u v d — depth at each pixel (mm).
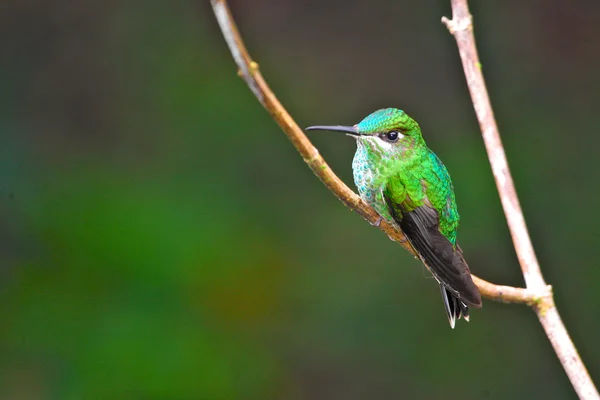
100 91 14039
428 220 6809
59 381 10266
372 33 15062
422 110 14375
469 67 5902
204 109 13375
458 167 12602
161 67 14000
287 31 15062
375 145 6914
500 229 11781
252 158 12875
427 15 15008
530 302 5523
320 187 12531
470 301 5785
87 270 11078
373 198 7039
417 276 11609
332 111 14461
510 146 13133
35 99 14102
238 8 15062
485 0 14469
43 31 14500
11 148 13305
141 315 10789
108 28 14484
